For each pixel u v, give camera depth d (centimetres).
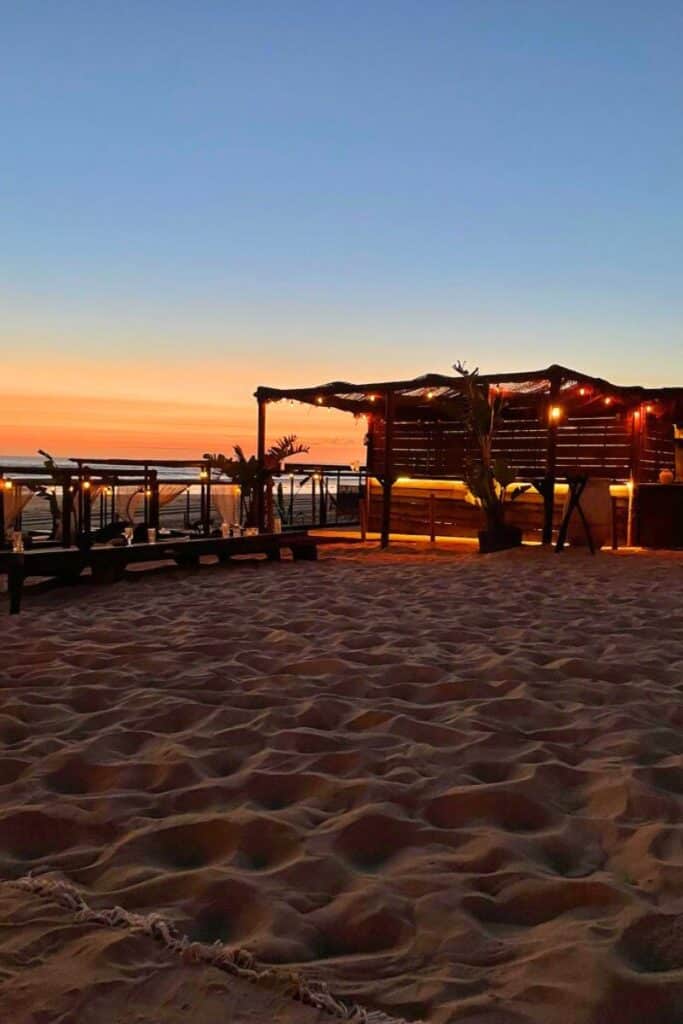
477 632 575
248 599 734
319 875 229
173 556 905
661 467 1564
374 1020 164
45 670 464
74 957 186
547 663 488
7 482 1021
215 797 290
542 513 1469
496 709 391
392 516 1628
